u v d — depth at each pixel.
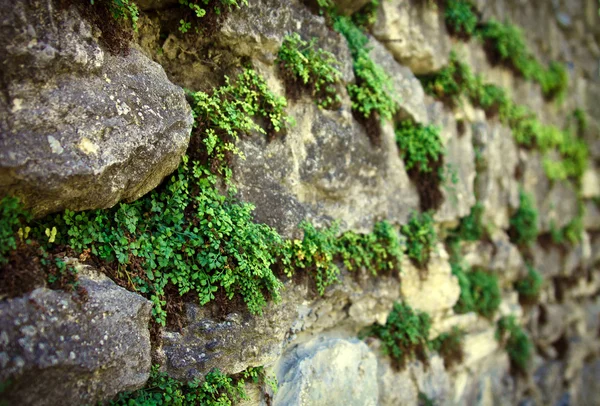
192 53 3.95
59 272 2.94
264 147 4.15
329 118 4.69
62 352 2.78
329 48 4.75
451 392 6.23
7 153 2.67
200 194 3.66
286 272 4.07
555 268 9.02
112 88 3.13
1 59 2.71
